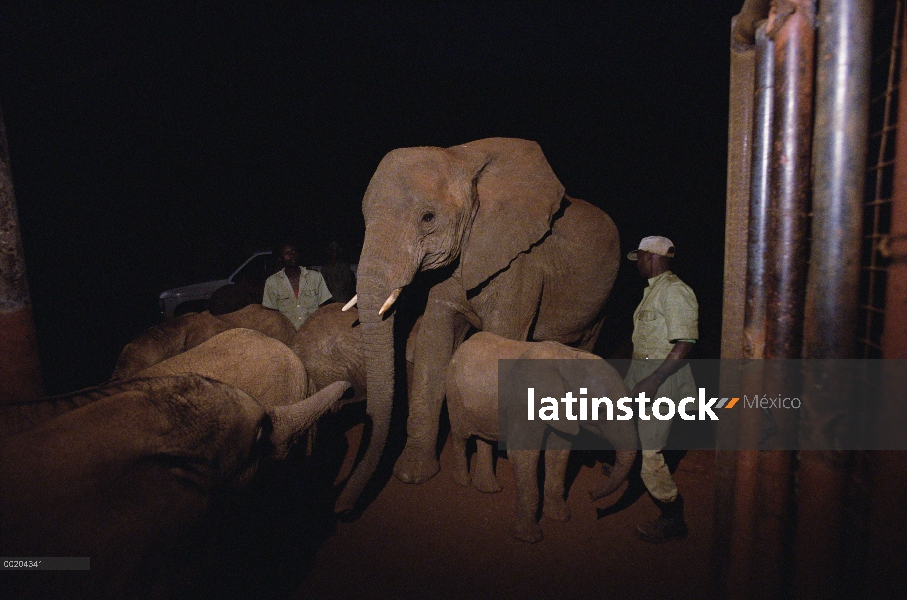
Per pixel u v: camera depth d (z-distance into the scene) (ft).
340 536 11.11
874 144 3.74
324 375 14.87
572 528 11.14
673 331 9.72
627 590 9.26
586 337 16.75
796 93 4.04
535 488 10.68
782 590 4.64
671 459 14.10
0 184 8.42
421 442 13.30
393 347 11.54
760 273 4.54
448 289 13.24
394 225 11.23
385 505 12.26
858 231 3.75
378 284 10.99
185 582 6.25
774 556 4.58
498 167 12.70
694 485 12.70
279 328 15.03
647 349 10.42
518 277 12.94
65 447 5.26
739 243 5.07
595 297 15.03
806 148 4.08
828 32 3.73
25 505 4.79
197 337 13.42
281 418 8.04
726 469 5.30
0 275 8.47
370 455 11.18
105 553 5.18
